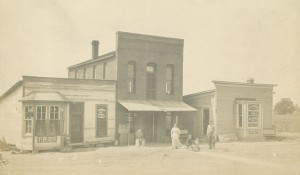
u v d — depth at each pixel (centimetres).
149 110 2289
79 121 2141
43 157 1712
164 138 2466
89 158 1700
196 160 1636
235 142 2362
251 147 2058
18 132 1933
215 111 2423
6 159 1659
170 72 2605
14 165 1567
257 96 2564
